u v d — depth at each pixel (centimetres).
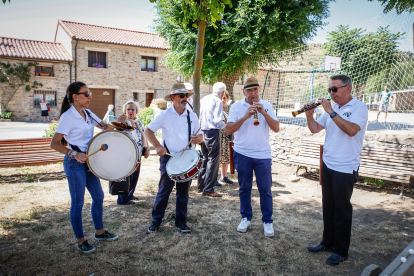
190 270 289
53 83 2172
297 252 328
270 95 1361
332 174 304
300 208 469
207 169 516
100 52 2278
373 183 586
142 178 626
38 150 643
